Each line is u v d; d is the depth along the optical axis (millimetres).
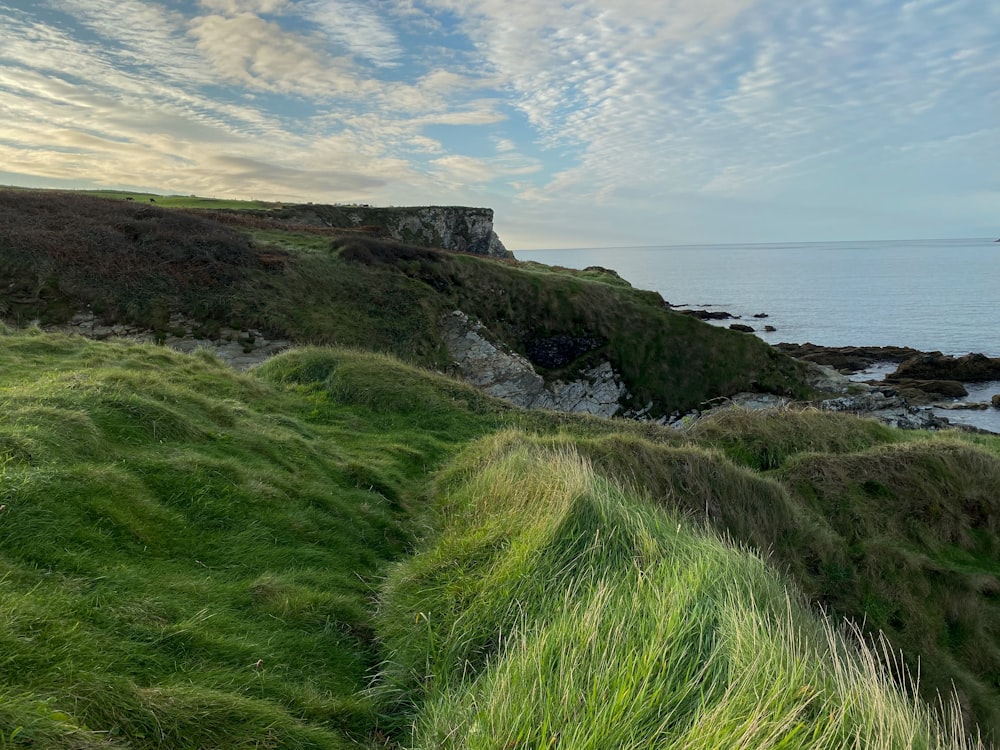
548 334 33688
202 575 4438
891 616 8617
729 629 3492
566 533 4949
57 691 2646
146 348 12555
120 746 2523
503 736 2875
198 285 24531
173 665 3309
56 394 6414
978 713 7672
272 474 6559
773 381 34750
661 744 2705
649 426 12914
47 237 23500
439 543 5828
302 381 13148
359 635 4434
